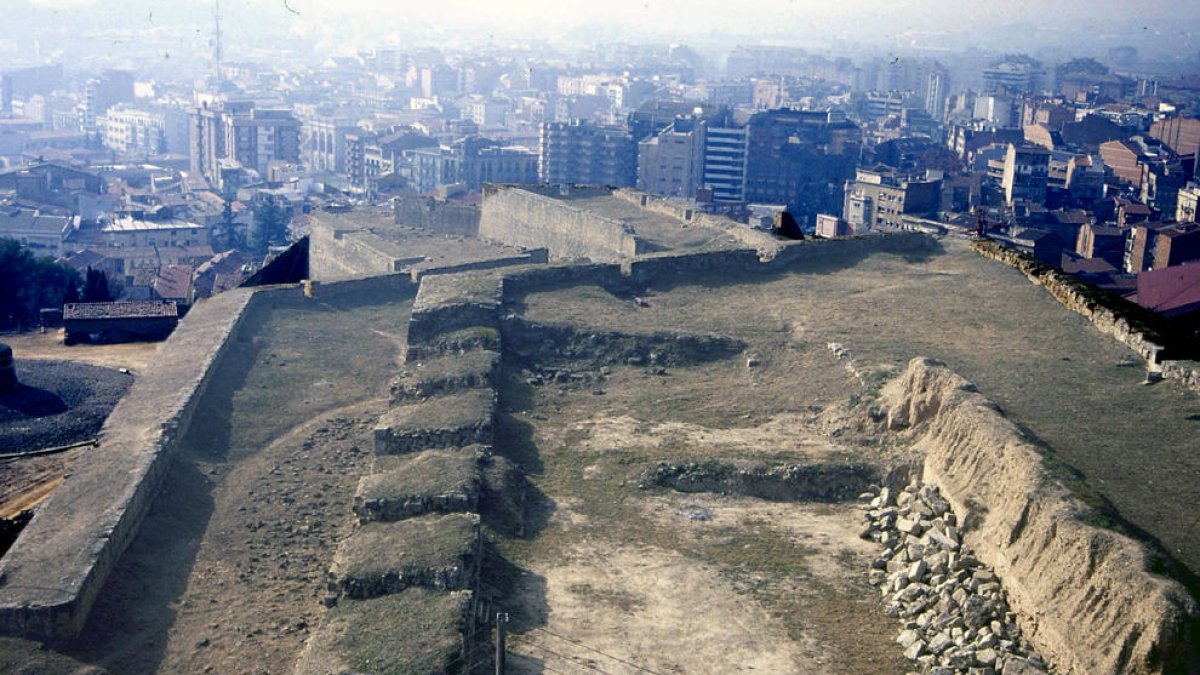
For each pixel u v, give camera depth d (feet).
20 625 91.50
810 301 161.58
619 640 88.48
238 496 120.26
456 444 117.39
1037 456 98.17
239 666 91.61
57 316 259.80
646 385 137.90
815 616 92.53
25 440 158.10
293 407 143.54
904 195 509.35
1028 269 170.81
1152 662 76.48
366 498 103.55
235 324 163.53
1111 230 448.65
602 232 207.00
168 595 101.24
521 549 100.83
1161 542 87.30
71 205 644.69
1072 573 85.46
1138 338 135.23
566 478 114.32
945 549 97.86
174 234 566.36
